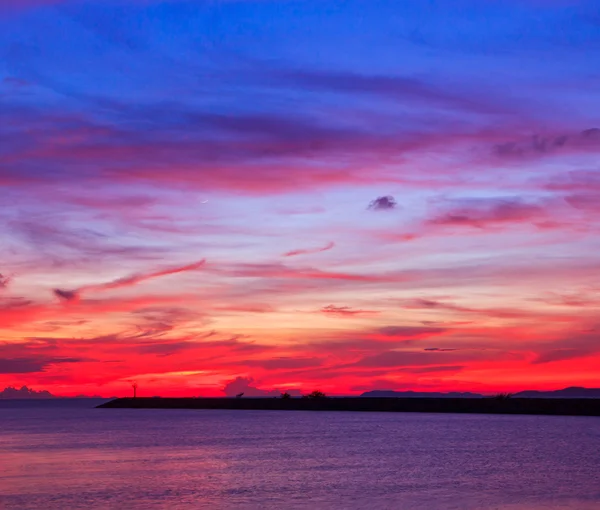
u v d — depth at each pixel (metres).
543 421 129.50
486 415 162.00
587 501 43.00
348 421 139.00
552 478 52.31
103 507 42.03
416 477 53.16
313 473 55.91
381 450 74.88
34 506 42.53
